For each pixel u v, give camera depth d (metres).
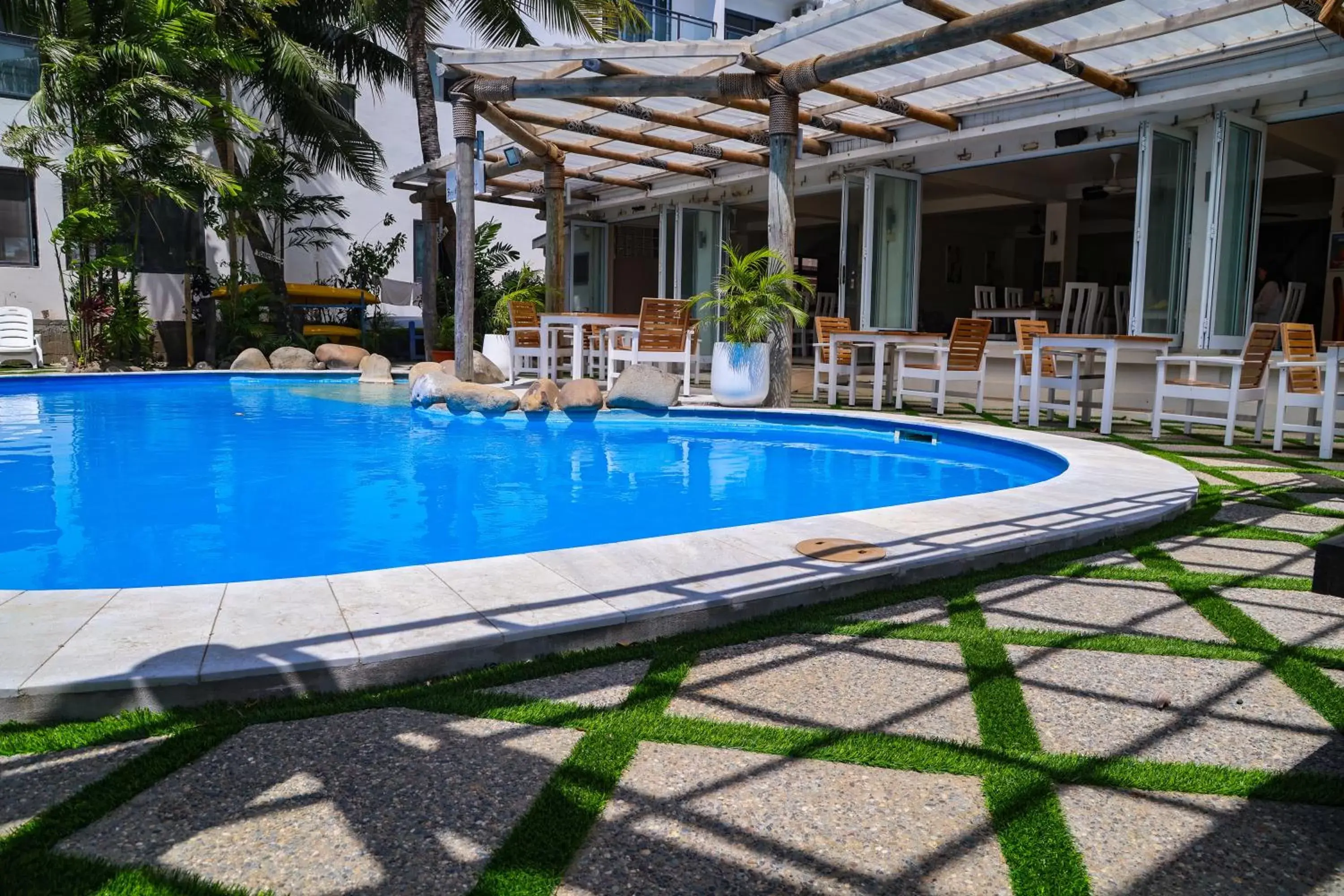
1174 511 3.75
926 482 5.10
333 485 4.75
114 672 1.86
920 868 1.37
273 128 14.63
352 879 1.33
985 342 7.93
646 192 13.71
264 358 12.50
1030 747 1.75
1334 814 1.53
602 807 1.53
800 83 7.21
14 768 1.64
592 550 2.94
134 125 10.99
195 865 1.36
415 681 2.06
